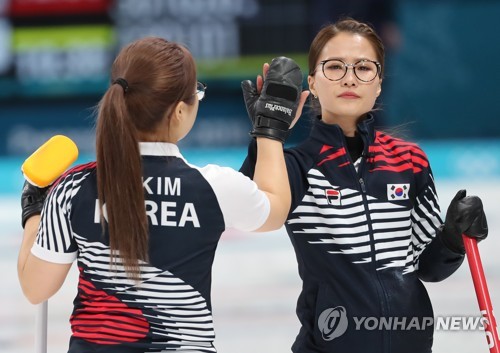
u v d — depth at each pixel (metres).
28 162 5.88
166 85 5.48
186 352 5.38
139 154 5.37
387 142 6.92
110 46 26.72
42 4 26.55
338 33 6.74
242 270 15.66
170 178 5.52
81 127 27.23
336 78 6.66
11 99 27.09
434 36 26.50
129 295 5.39
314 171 6.65
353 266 6.47
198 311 5.51
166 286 5.42
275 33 26.23
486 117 26.73
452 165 25.64
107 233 5.40
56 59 26.89
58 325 12.75
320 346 6.53
